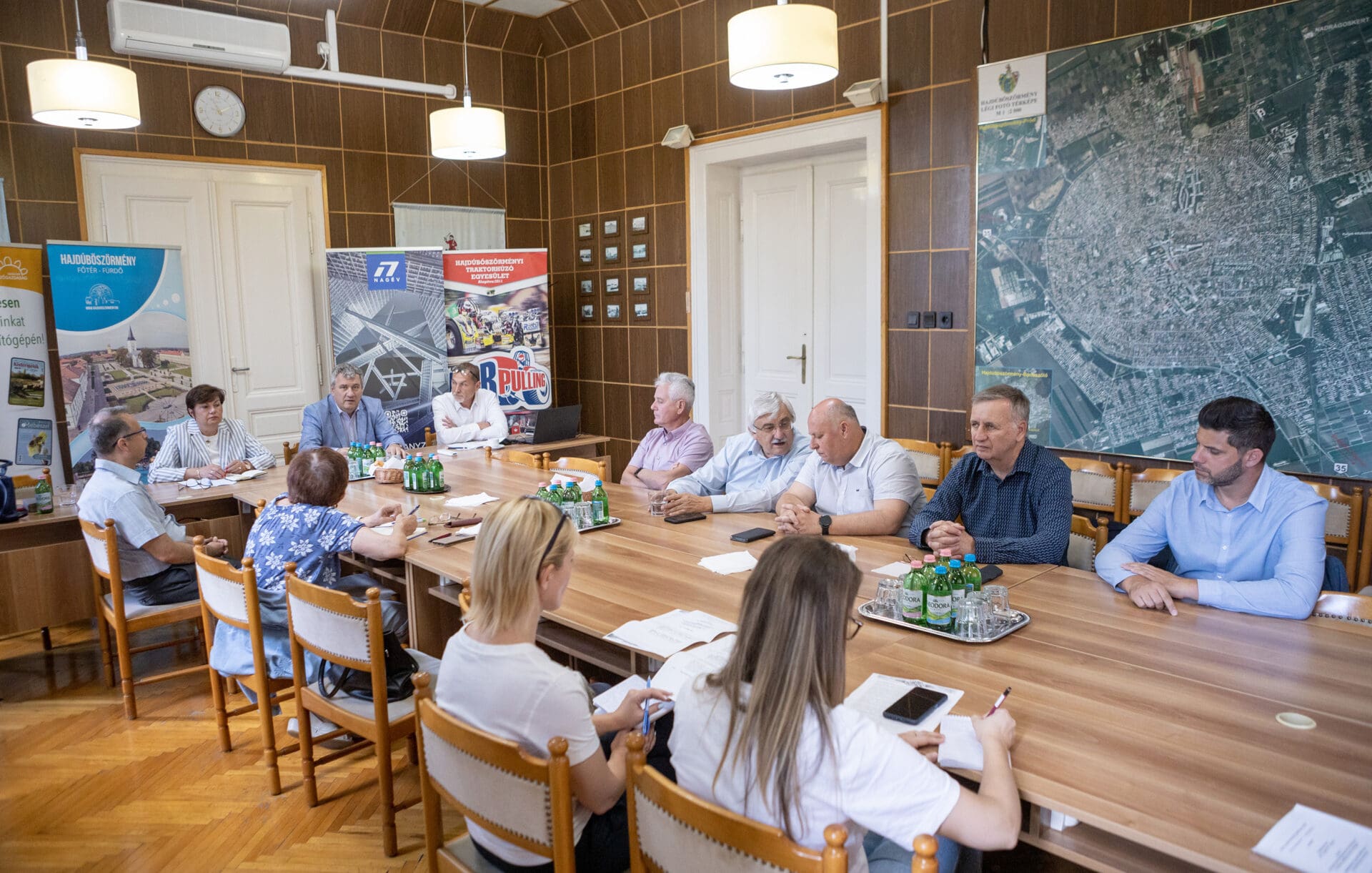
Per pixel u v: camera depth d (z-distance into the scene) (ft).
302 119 20.58
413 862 7.96
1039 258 14.94
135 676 12.34
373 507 11.91
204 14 18.39
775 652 4.04
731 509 11.16
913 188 16.65
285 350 20.88
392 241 22.09
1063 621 6.94
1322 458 12.46
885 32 16.58
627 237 22.66
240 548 13.75
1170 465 13.87
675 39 20.76
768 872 3.74
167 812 8.82
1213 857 3.89
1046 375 15.08
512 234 24.13
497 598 5.15
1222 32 12.72
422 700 5.33
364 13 20.90
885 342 17.31
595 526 10.36
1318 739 4.96
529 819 4.82
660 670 6.04
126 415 11.15
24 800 9.07
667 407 14.07
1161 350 13.78
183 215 19.25
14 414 16.42
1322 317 12.26
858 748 3.98
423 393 21.21
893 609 7.20
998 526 9.30
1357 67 11.68
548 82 24.20
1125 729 5.11
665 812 4.17
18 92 17.13
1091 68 14.01
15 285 16.30
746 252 21.44
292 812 8.80
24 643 13.79
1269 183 12.53
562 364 25.11
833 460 10.48
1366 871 3.76
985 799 4.18
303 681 8.54
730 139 19.79
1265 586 7.00
